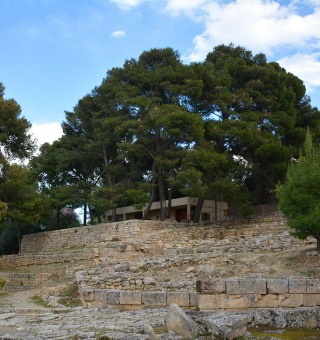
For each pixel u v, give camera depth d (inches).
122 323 577.6
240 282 652.1
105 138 1926.7
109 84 1932.8
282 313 509.7
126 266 1059.3
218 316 461.7
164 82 1840.6
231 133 1756.9
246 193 1750.7
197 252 1227.9
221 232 1565.0
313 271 850.8
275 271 896.9
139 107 1796.3
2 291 1288.1
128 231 1635.1
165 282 885.8
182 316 450.0
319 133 2043.6
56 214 2428.6
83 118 2118.6
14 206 1795.0
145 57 2016.5
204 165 1640.0
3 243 2214.6
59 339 466.3
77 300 970.7
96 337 460.4
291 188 958.4
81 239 1786.4
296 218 940.0
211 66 1962.4
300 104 2289.6
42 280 1369.3
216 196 1924.2
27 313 789.2
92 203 1819.6
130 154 1823.3
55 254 1606.8
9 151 1908.2
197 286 661.9
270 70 2059.5
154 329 498.9
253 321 510.3
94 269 1146.0
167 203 2010.3
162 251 1317.7
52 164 2213.3
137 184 1841.8
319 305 641.6
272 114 1973.4
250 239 1270.9
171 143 1797.5
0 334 508.1
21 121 1854.1
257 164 1872.5
